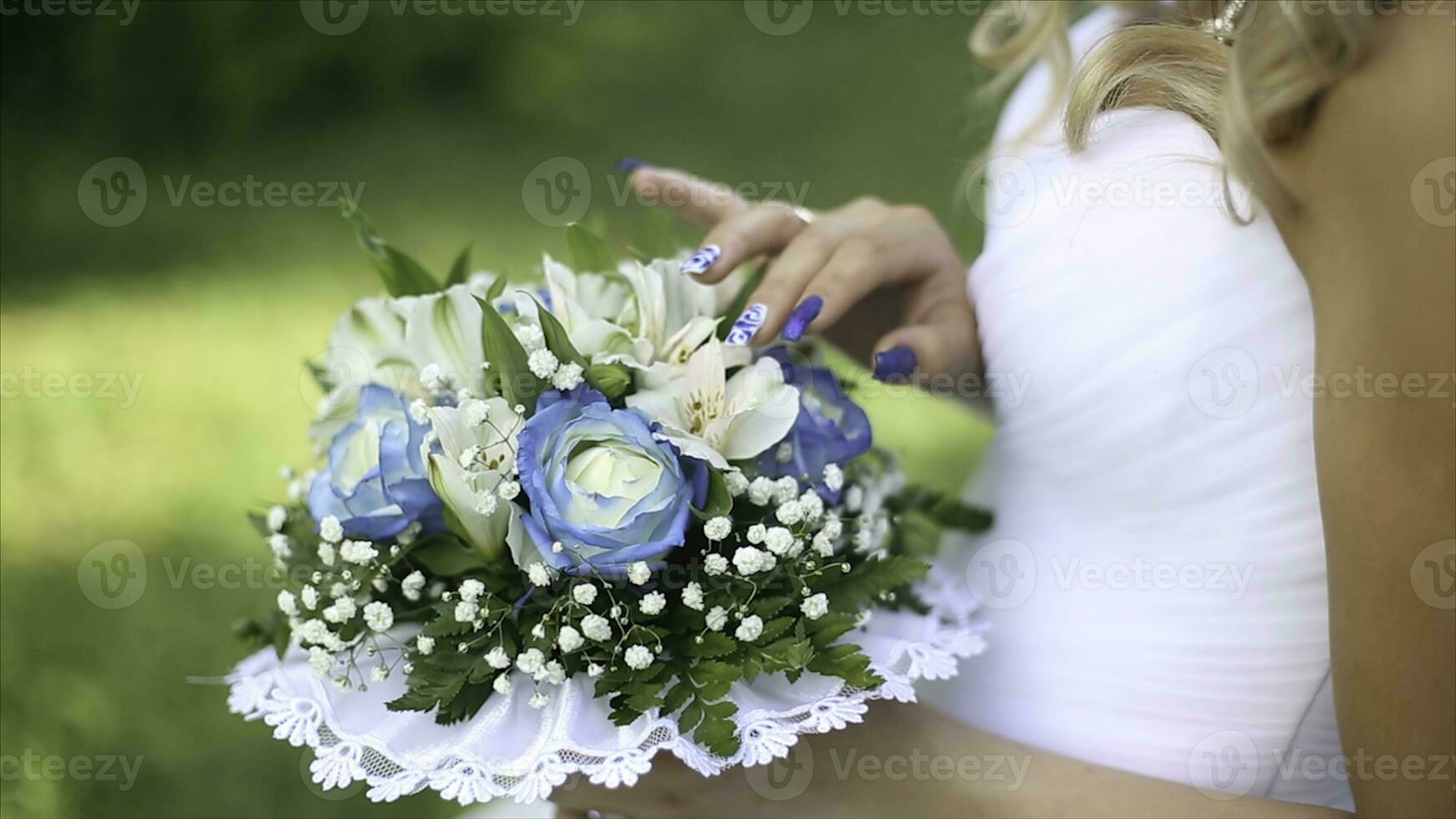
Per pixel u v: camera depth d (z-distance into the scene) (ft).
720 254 4.49
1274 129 3.26
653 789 3.87
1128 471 4.03
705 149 21.98
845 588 3.76
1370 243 3.02
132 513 12.94
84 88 22.53
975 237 10.61
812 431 3.89
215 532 12.63
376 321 4.09
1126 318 4.00
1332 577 3.22
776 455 3.85
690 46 23.88
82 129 22.18
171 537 12.54
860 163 21.04
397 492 3.70
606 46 23.82
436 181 21.02
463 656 3.58
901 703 4.04
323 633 3.74
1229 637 3.92
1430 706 3.03
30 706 10.22
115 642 10.93
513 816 6.00
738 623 3.62
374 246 4.42
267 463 13.84
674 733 3.39
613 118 22.76
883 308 4.91
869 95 22.77
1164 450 3.95
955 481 12.50
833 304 4.37
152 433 14.43
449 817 9.29
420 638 3.59
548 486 3.48
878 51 23.58
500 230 19.02
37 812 9.18
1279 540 3.84
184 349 16.37
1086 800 3.65
